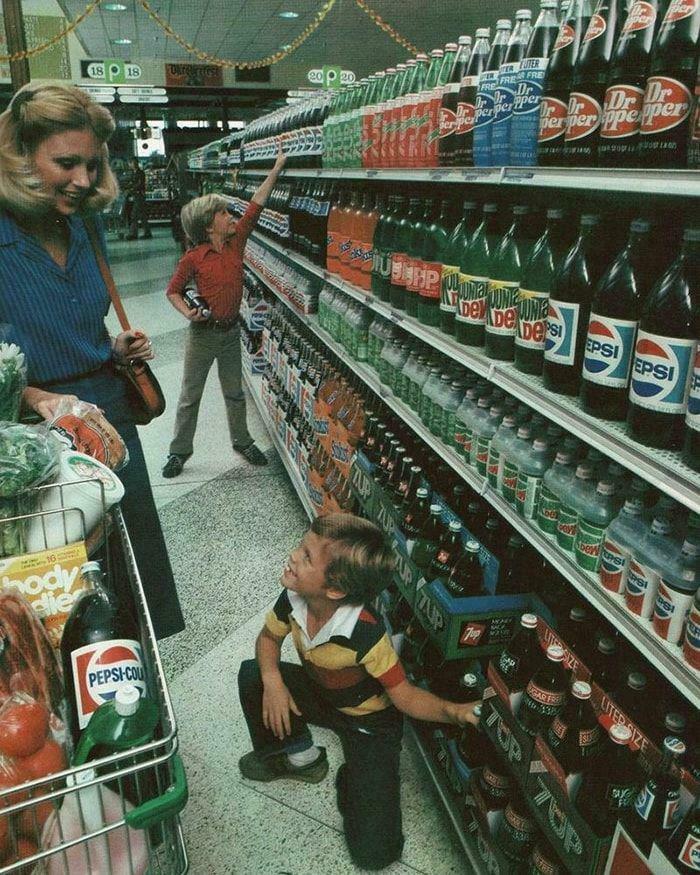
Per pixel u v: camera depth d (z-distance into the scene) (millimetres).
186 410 4238
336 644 1738
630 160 1290
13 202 1655
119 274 12531
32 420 1783
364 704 1863
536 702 1475
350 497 3037
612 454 1277
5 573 1253
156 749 994
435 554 2127
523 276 1738
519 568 2006
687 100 1147
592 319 1369
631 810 1204
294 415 4180
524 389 1621
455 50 2137
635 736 1386
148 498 2143
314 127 3703
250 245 6969
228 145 8023
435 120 2117
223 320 4090
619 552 1370
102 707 998
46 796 887
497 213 2023
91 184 1735
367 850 1844
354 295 3025
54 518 1330
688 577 1201
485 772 1718
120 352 2031
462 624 1778
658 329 1186
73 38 14641
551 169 1390
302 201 4426
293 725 2045
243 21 13180
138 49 15922
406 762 2248
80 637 1237
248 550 3486
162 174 21984
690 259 1176
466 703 1843
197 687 2549
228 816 2041
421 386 2455
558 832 1352
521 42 1646
